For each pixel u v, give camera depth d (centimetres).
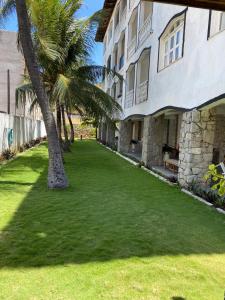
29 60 806
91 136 4491
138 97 1627
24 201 714
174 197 813
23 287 352
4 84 2386
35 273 382
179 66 1002
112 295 343
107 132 2856
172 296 346
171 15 1096
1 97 2386
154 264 418
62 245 467
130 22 1933
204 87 820
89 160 1633
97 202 730
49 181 858
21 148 1894
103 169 1302
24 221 572
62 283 363
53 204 696
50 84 1373
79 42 1342
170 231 550
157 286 365
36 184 911
